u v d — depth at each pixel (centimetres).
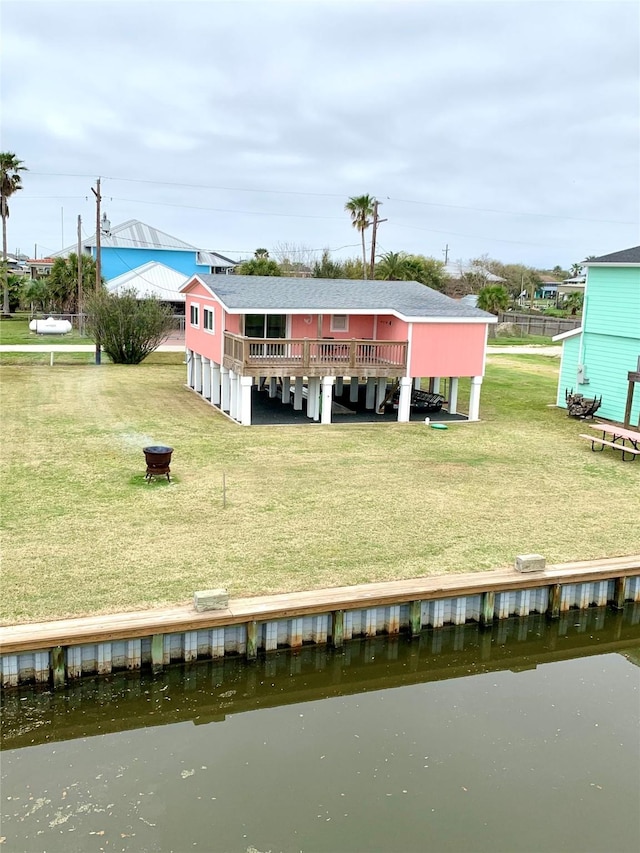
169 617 896
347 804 698
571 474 1667
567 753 792
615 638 1134
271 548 1145
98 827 657
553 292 10006
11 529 1187
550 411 2508
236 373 2127
